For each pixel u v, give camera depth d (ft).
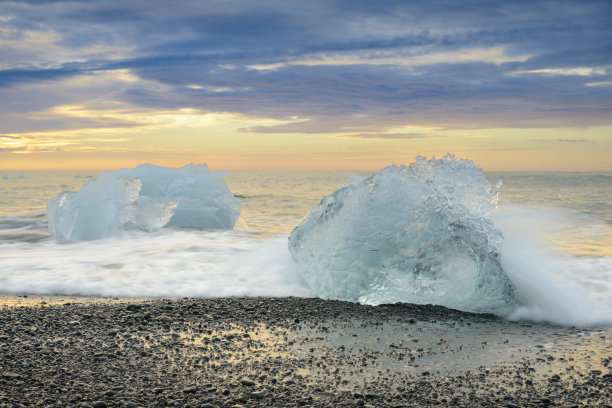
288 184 154.81
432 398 12.66
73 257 34.17
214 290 25.70
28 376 13.29
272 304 22.61
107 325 18.62
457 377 14.17
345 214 24.97
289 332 18.39
